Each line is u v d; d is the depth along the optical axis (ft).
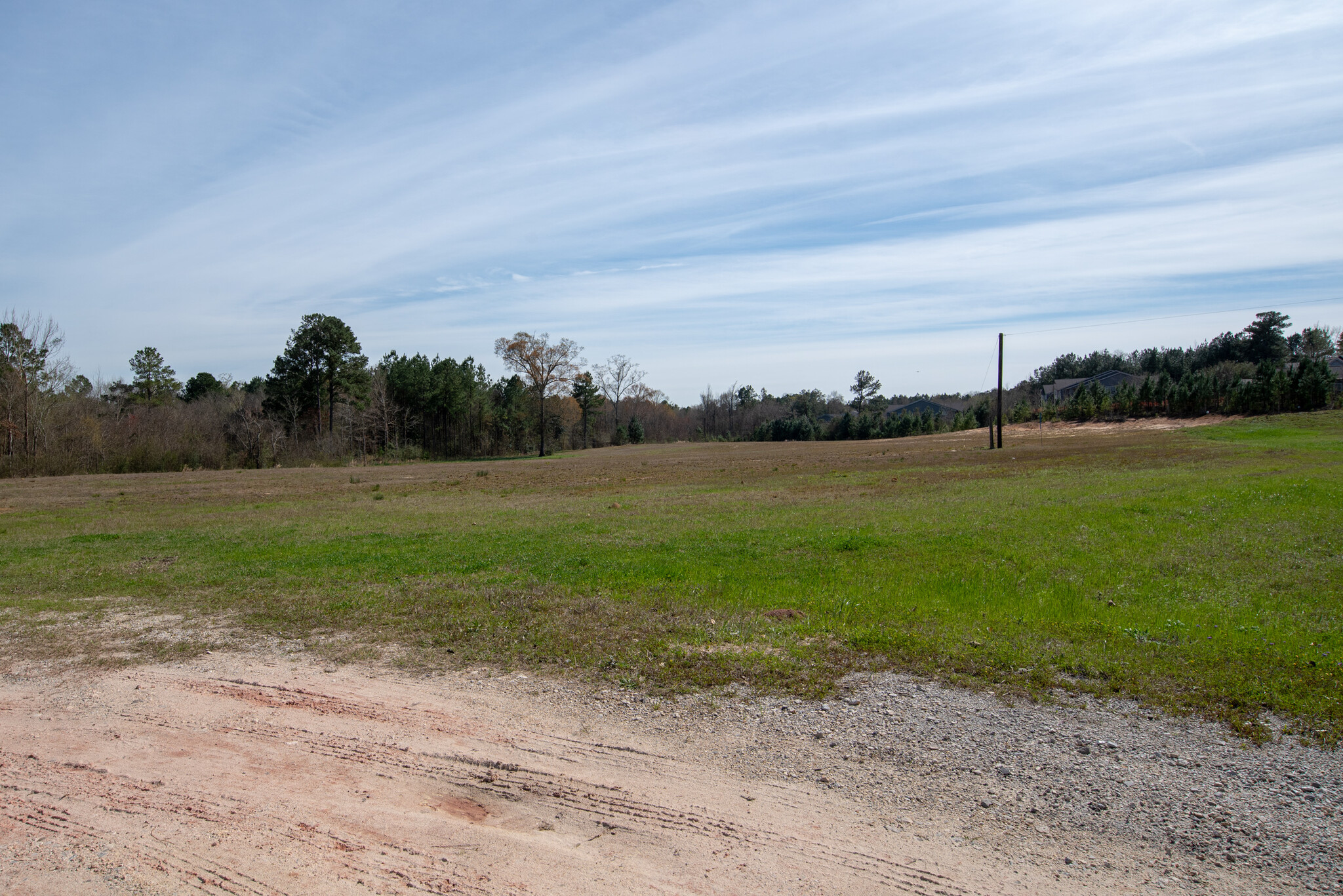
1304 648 23.24
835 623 28.50
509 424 294.66
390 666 25.39
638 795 16.30
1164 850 13.64
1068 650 24.25
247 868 13.53
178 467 182.60
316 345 231.50
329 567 43.65
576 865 13.64
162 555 50.80
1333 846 13.47
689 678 23.16
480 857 13.91
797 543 47.19
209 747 19.13
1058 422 233.96
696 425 429.38
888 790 16.17
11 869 13.55
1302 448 110.22
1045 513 54.49
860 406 410.52
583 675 23.80
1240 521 45.85
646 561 42.22
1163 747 17.53
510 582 37.58
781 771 17.24
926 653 24.57
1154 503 54.65
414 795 16.49
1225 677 21.20
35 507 91.09
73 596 37.35
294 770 17.75
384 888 12.87
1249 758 16.83
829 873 13.28
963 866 13.41
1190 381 212.43
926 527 51.19
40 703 22.48
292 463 211.41
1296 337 318.04
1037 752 17.57
